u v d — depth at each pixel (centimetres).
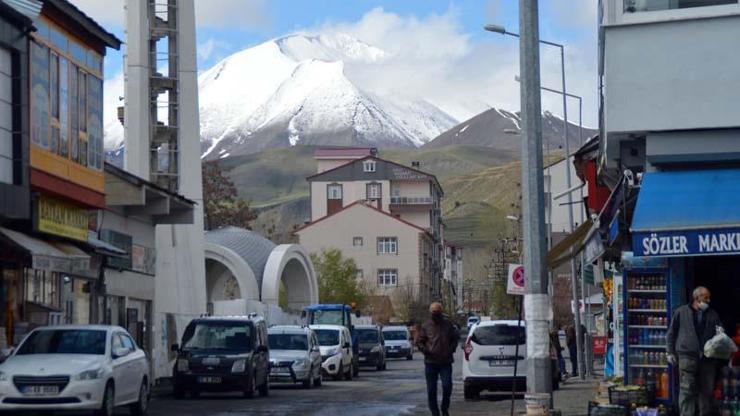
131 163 4312
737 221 1642
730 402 1780
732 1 1808
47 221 2816
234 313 5669
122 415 2472
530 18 1920
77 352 2255
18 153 2581
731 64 1802
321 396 3234
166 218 4178
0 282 2698
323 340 4562
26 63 2616
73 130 2981
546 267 1914
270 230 12169
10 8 2498
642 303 2041
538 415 1852
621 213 1892
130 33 4356
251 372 3123
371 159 13562
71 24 2956
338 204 13538
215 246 6200
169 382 4091
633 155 1948
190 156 4519
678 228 1656
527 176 1916
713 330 1727
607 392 1986
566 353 6506
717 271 1964
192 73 4512
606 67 1845
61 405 2108
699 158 1817
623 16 1845
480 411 2478
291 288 7494
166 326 4366
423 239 11825
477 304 12988
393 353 7681
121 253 3384
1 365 2150
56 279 3122
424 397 3144
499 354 2928
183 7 4494
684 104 1816
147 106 4350
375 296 10719
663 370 2016
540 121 1925
